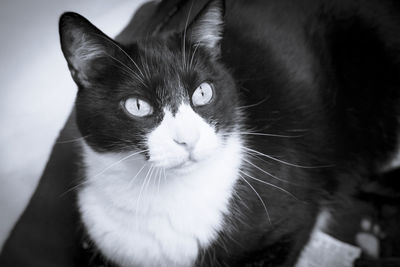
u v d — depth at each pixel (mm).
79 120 403
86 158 427
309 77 480
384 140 512
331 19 496
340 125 492
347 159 500
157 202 410
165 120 383
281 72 470
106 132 392
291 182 451
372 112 501
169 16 542
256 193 431
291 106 466
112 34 586
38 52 571
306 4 496
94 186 424
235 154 420
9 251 471
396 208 515
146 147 384
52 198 490
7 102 550
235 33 473
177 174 396
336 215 513
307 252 489
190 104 391
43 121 544
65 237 473
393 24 500
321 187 480
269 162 440
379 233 507
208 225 422
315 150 474
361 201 523
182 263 437
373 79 499
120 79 392
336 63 496
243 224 429
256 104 450
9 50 568
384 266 472
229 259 439
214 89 405
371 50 498
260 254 448
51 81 561
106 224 428
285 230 448
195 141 377
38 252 471
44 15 585
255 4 494
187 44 411
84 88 398
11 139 535
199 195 414
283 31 482
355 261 480
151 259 436
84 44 388
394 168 530
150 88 386
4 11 580
